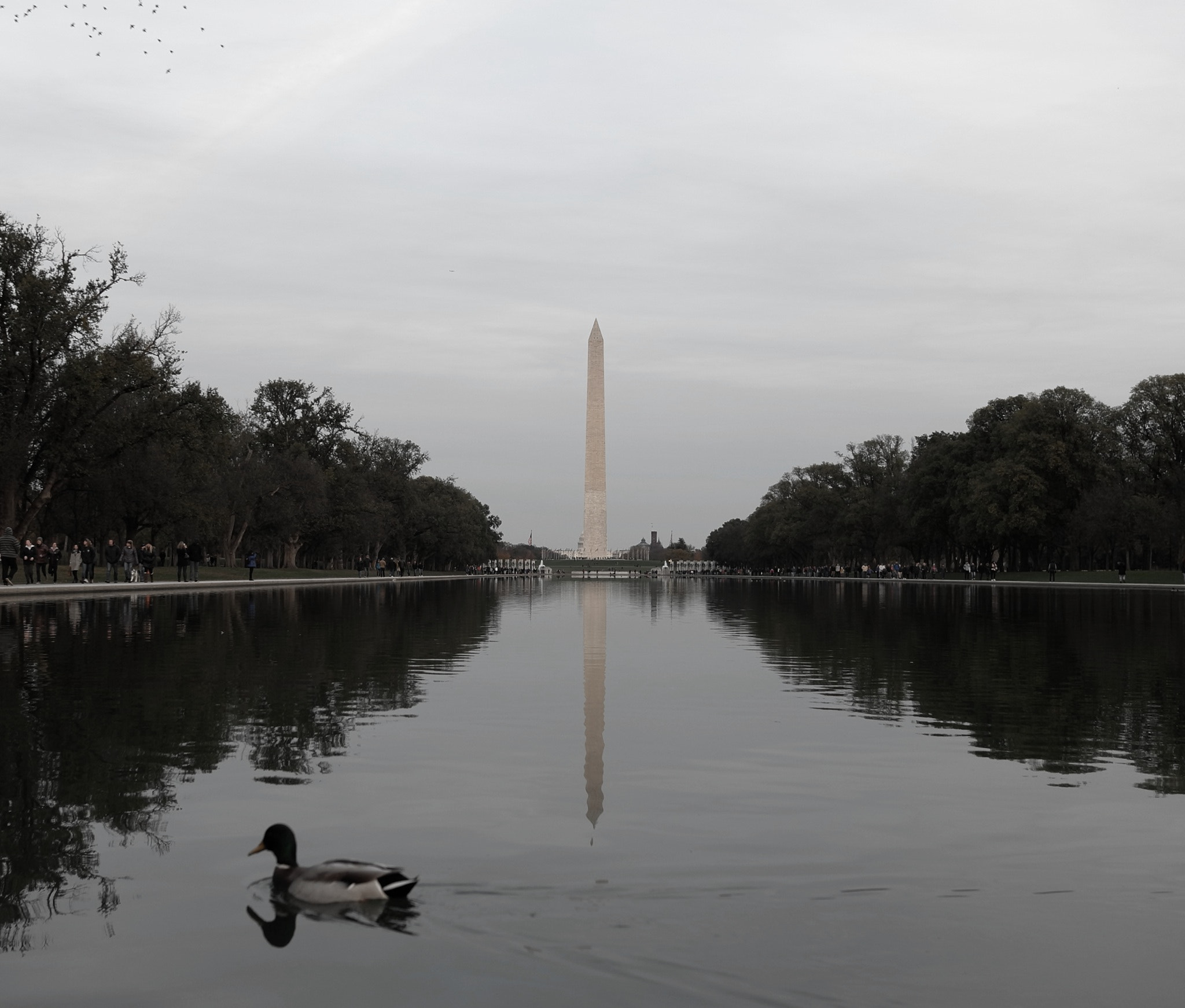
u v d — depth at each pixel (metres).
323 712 15.10
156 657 21.91
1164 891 7.70
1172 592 74.56
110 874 7.91
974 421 114.50
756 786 10.84
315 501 98.81
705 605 54.94
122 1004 5.83
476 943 6.64
